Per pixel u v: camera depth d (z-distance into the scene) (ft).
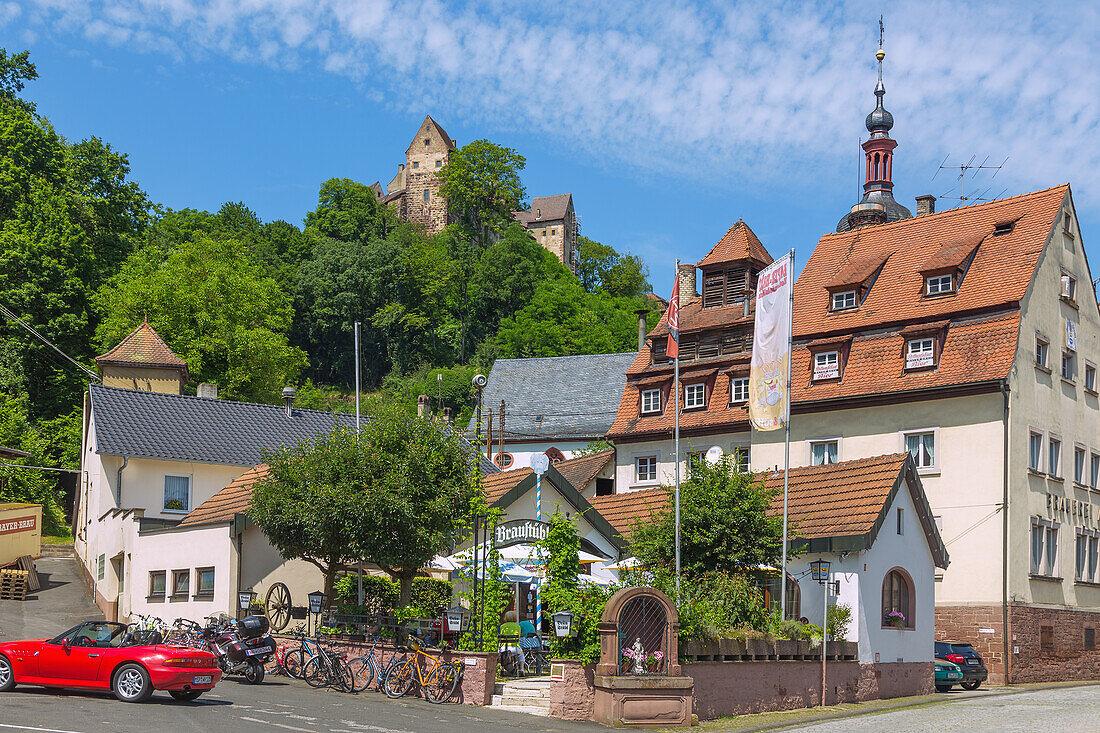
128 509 126.11
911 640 94.68
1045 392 138.10
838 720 72.84
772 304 91.86
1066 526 138.92
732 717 73.00
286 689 75.15
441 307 433.89
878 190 224.12
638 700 66.90
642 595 69.56
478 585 79.56
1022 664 125.39
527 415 230.89
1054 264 143.74
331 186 479.41
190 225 398.83
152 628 68.13
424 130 558.97
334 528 81.35
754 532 89.35
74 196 228.43
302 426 161.79
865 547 86.94
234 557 98.99
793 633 81.25
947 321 137.49
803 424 146.00
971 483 129.39
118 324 206.59
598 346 359.66
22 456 131.64
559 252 586.45
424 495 82.23
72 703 62.23
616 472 166.91
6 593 130.11
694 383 161.79
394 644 78.18
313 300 412.36
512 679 77.56
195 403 157.38
